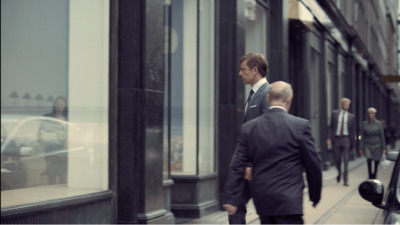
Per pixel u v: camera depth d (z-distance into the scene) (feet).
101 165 22.34
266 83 17.85
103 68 22.70
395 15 124.16
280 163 13.92
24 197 18.17
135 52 23.12
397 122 155.84
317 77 64.75
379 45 120.06
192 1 31.58
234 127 32.89
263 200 13.93
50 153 19.65
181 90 31.07
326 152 66.64
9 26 18.07
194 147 30.81
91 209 21.30
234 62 33.01
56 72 20.33
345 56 86.12
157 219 23.94
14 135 18.07
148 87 23.66
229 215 18.30
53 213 19.11
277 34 43.55
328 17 64.54
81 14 21.63
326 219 29.48
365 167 72.28
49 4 20.13
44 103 19.60
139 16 23.32
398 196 13.64
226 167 32.68
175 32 31.42
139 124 23.21
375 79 119.75
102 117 22.49
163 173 26.58
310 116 59.57
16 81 18.33
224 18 33.04
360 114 98.94
